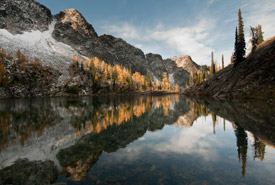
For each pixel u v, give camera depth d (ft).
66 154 29.60
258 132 39.11
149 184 18.48
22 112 87.15
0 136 41.65
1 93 229.45
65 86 315.17
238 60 176.65
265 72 112.06
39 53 428.15
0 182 19.49
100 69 454.40
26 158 27.81
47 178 20.22
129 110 100.27
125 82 452.35
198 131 47.50
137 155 29.09
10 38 468.34
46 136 41.78
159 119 70.18
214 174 20.79
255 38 176.04
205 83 263.90
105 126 54.60
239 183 18.22
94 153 30.25
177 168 23.06
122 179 19.80
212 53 316.19
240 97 123.13
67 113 84.02
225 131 43.55
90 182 19.08
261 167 22.35
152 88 533.55
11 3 573.74
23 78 268.41
